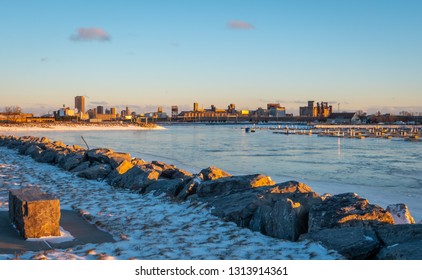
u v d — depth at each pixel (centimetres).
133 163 1964
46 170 2102
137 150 4391
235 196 1171
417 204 1485
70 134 9112
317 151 4331
